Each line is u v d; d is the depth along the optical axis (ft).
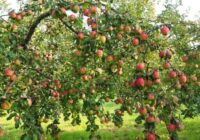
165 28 9.37
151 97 7.70
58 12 9.96
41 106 13.07
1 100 9.14
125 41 9.87
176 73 8.14
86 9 9.96
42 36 16.79
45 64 14.12
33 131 9.87
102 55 10.00
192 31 9.79
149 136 7.23
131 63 10.44
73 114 14.03
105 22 9.87
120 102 11.71
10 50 11.34
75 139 30.81
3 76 11.07
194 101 10.98
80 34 10.21
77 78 12.16
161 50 8.95
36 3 11.60
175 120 7.39
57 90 12.80
